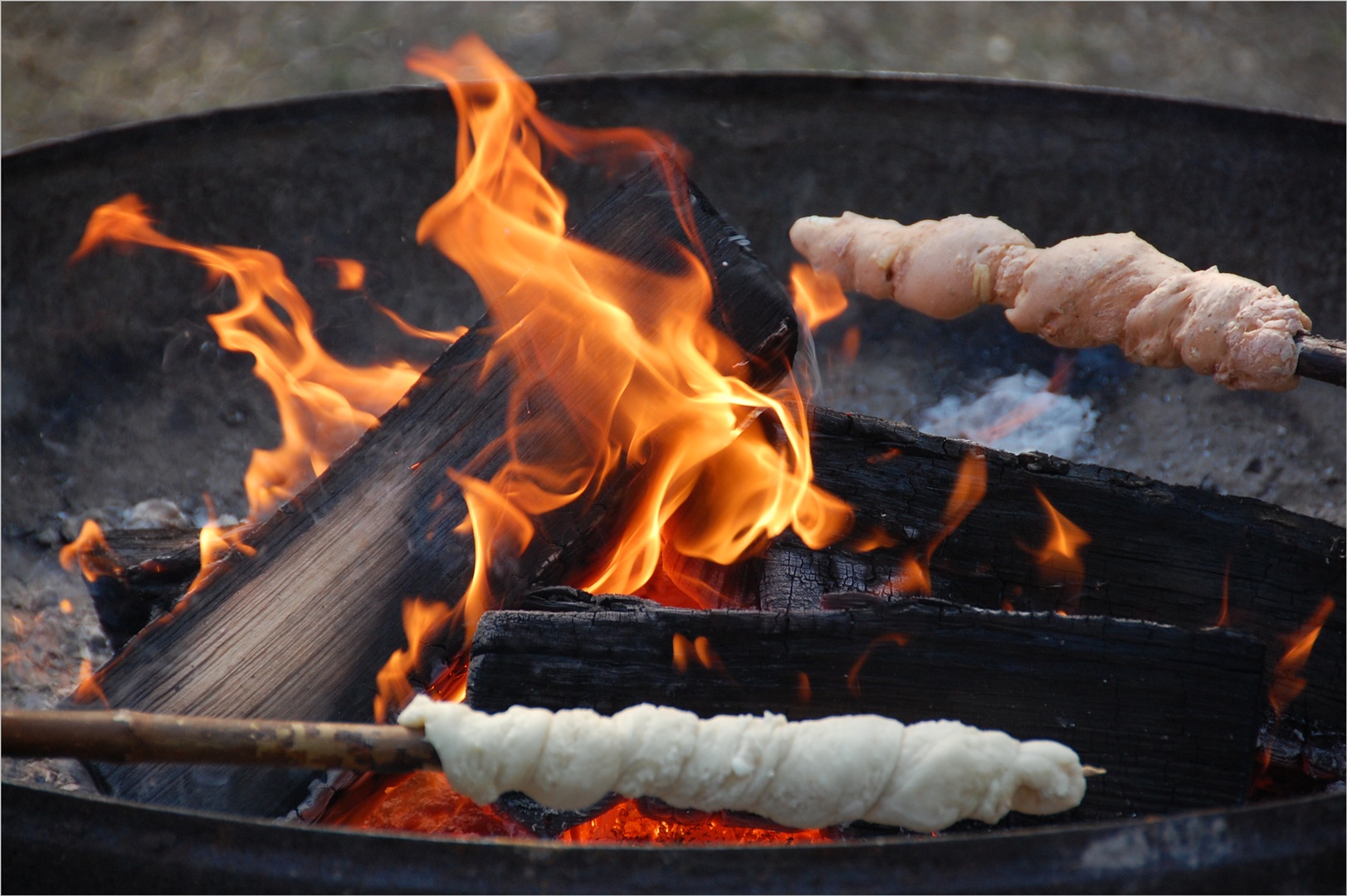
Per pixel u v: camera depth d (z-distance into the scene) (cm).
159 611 145
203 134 164
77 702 136
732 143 170
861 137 170
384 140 168
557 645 135
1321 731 140
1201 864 125
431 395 146
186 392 166
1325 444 163
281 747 124
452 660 139
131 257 165
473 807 141
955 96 167
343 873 125
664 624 135
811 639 135
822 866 124
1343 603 142
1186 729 135
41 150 161
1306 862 125
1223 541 142
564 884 124
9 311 162
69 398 164
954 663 135
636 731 127
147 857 125
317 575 140
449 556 141
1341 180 163
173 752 123
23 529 159
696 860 124
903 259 147
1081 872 124
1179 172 167
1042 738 135
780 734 127
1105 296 142
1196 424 166
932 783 126
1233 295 139
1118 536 143
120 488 162
